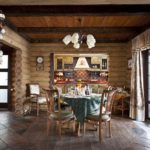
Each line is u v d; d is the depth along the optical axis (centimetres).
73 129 593
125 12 496
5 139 499
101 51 898
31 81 912
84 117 521
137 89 712
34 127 611
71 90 630
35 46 911
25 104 830
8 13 500
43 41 902
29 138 509
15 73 845
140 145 462
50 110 538
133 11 495
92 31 690
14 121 682
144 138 513
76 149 436
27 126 621
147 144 469
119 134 548
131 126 630
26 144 465
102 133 557
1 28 500
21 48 779
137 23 634
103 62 960
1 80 892
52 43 908
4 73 890
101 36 837
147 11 493
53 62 908
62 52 906
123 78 898
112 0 399
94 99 529
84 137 522
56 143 474
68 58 966
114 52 900
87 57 968
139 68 710
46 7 500
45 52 910
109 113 517
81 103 522
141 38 671
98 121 498
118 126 631
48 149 435
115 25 666
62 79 951
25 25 664
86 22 630
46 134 543
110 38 884
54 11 501
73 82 944
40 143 473
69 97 536
